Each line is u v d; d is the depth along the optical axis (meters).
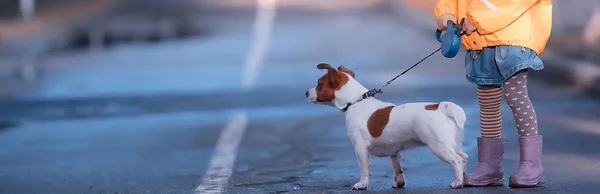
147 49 29.25
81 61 26.39
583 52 19.42
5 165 10.05
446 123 6.33
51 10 42.81
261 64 23.52
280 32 33.44
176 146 11.06
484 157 6.73
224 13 41.62
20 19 38.50
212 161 9.57
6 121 15.00
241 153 10.08
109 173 9.03
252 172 8.56
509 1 6.27
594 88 15.21
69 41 32.66
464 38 6.63
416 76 19.20
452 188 6.61
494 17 6.30
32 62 26.72
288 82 19.20
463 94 15.64
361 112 6.70
